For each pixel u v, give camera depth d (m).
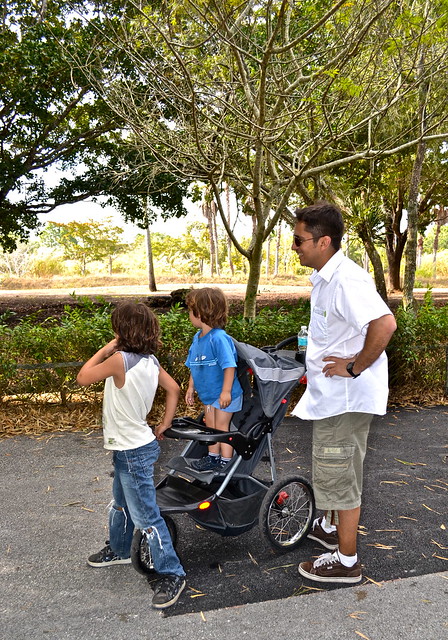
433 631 2.82
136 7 5.65
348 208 14.48
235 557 3.58
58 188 17.39
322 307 3.12
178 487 3.55
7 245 19.61
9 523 3.98
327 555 3.33
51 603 3.07
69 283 55.53
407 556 3.57
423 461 5.25
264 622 2.90
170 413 3.24
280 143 9.74
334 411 3.09
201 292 3.73
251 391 3.95
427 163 19.53
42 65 13.12
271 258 85.19
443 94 8.66
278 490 3.50
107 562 3.45
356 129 7.29
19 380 6.30
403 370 7.38
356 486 3.20
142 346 3.03
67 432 5.91
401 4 6.11
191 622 2.90
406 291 10.95
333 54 7.11
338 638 2.77
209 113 7.48
